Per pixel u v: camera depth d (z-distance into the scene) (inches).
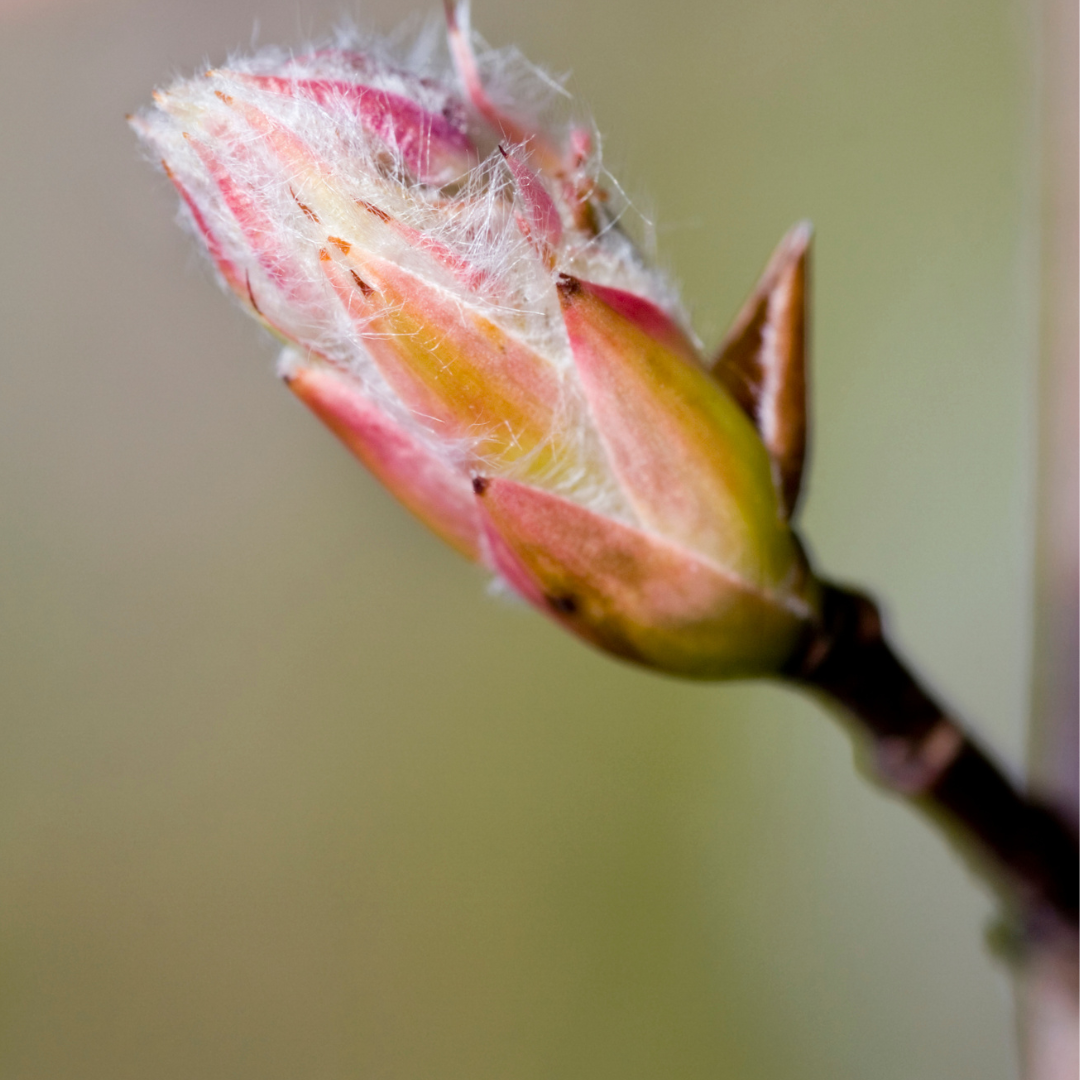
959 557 6.1
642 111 6.6
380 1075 7.5
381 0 5.2
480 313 4.4
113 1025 7.7
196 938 7.7
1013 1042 4.8
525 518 4.5
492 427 4.4
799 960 6.9
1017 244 6.1
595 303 4.4
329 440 7.3
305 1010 7.6
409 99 4.4
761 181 6.5
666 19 6.5
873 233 6.4
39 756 7.9
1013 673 5.9
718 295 6.5
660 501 4.5
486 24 6.5
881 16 6.4
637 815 7.3
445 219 4.4
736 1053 7.0
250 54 4.5
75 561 7.8
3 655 7.8
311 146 4.3
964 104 6.2
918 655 6.1
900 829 6.7
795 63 6.5
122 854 7.8
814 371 6.5
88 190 7.0
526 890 7.4
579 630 4.5
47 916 7.8
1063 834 4.7
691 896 7.2
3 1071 7.7
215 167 4.3
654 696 7.3
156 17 6.3
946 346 6.2
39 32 6.6
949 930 6.5
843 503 6.4
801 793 7.0
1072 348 4.8
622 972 7.3
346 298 4.4
